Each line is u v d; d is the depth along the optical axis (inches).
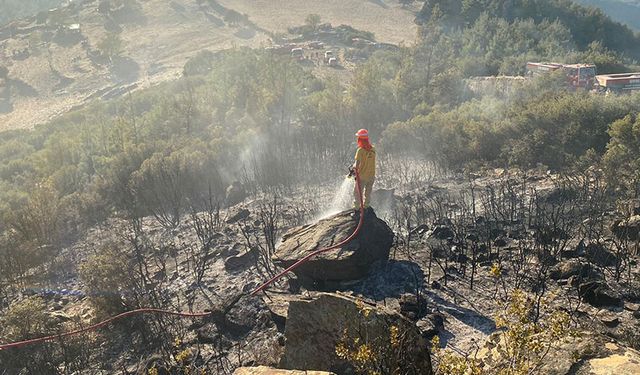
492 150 935.7
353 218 486.0
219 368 395.9
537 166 847.1
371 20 4987.7
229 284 542.3
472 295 431.5
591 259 479.2
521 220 595.5
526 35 3508.9
